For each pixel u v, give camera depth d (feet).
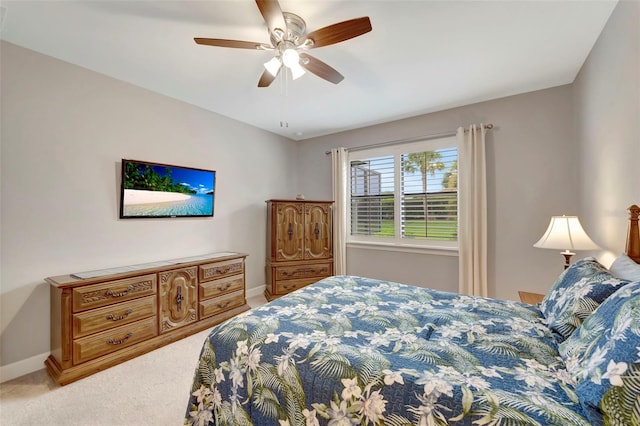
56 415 5.65
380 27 6.39
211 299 10.05
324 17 6.03
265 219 14.28
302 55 6.30
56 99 7.65
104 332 7.34
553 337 4.32
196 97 10.36
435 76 8.73
